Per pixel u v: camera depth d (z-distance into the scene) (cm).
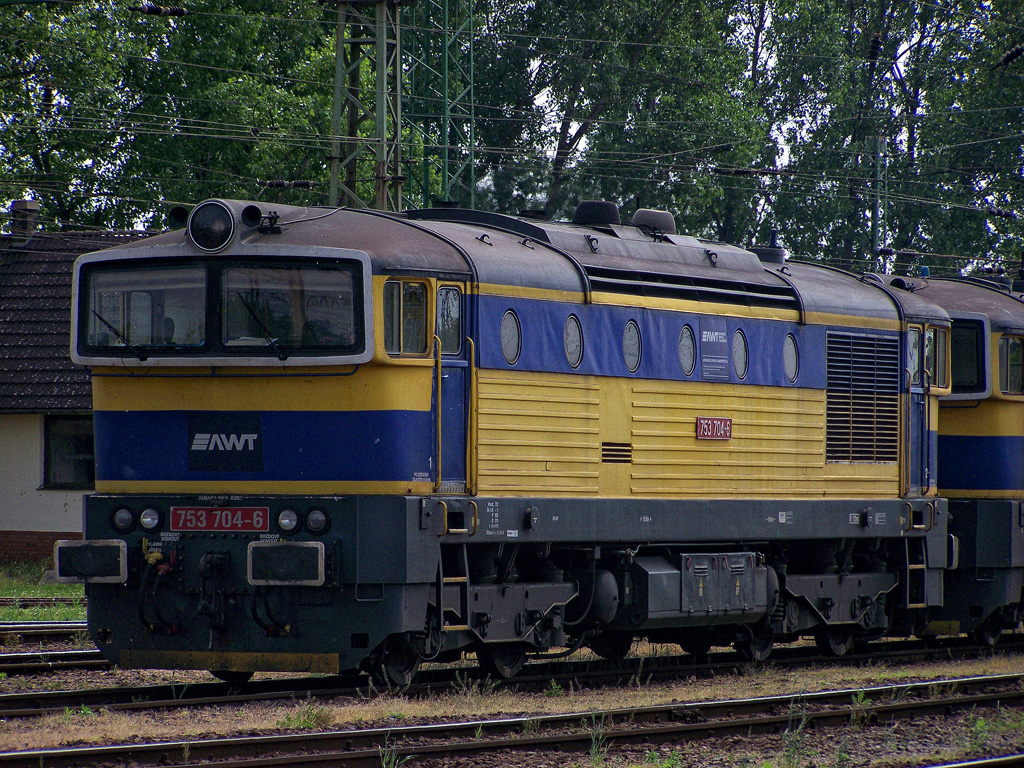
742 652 5866
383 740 3656
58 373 10175
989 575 6806
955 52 19425
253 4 14488
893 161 19088
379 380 4297
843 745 3878
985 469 6844
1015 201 18025
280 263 4341
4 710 3991
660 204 17738
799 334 5916
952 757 3844
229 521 4381
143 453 4509
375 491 4300
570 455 4897
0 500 10106
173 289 4438
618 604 5162
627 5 17888
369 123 12825
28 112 12644
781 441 5800
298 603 4350
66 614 7288
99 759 3291
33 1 6650
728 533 5500
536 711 4212
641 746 3816
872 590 6297
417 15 17062
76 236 11356
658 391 5259
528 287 4762
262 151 12950
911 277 7388
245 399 4391
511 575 4806
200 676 5159
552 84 18662
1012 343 6925
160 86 14000
